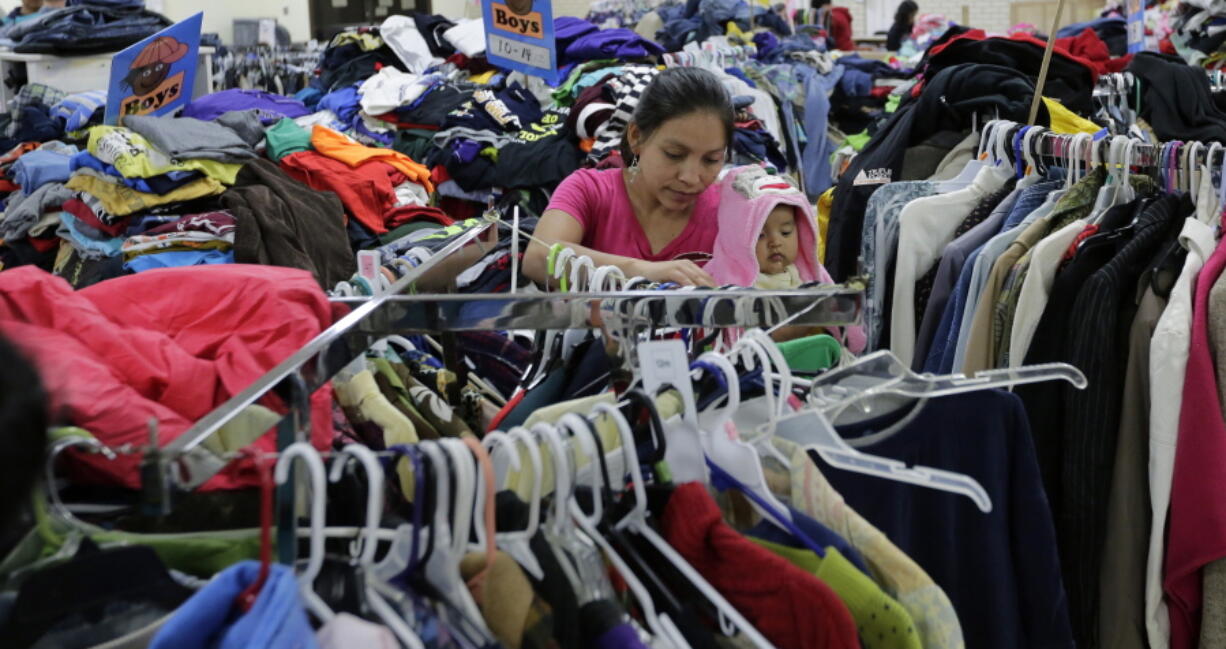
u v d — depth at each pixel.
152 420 0.77
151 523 0.92
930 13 10.77
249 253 3.01
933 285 2.30
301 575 0.83
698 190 1.96
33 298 1.11
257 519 0.91
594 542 0.96
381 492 0.85
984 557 1.30
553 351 1.48
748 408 1.19
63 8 4.70
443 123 4.24
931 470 1.14
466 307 1.17
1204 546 1.68
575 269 1.57
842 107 6.27
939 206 2.36
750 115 4.76
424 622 0.84
